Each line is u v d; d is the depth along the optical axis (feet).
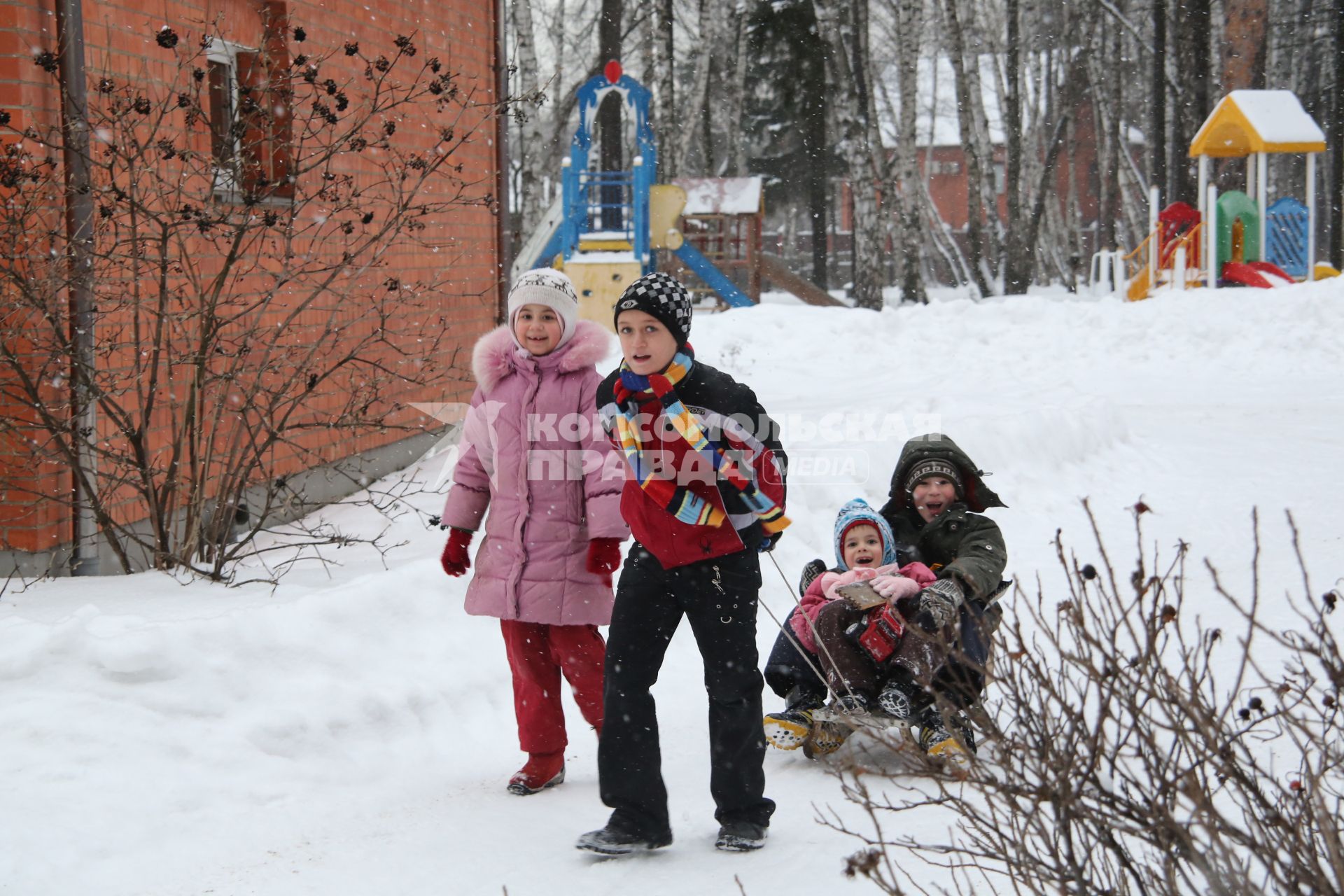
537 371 16.21
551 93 137.28
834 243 183.52
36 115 21.57
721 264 111.04
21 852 13.28
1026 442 36.04
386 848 14.11
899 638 16.63
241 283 27.07
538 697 16.34
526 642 16.33
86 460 22.08
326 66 31.19
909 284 122.83
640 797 13.82
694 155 177.47
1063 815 9.46
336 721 16.92
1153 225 95.50
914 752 10.11
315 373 24.79
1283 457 39.40
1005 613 21.27
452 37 39.65
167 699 16.07
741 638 14.19
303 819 14.88
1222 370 62.64
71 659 16.17
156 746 15.46
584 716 16.70
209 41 24.04
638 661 14.25
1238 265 88.84
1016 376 62.64
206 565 22.18
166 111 21.88
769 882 12.92
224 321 21.67
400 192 24.95
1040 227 168.25
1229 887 7.98
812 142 150.71
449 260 39.17
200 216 21.26
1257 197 92.17
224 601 19.16
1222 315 68.44
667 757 17.67
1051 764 8.99
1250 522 31.04
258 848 14.05
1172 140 119.14
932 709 16.99
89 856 13.48
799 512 28.60
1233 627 21.88
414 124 36.65
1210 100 110.42
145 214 20.58
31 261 20.18
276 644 17.60
